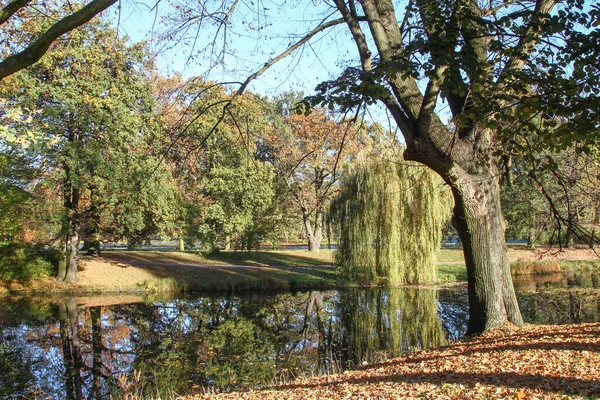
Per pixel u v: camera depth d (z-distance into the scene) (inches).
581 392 215.3
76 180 866.1
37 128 776.3
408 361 334.6
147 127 914.1
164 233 1083.9
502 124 281.7
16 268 1010.1
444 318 701.9
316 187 1250.0
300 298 949.8
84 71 876.6
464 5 268.2
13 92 772.6
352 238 990.4
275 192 1352.1
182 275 1125.7
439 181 922.1
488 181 353.4
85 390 434.0
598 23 234.8
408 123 328.2
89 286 1018.7
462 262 1390.3
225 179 1240.2
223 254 1472.7
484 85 247.6
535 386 229.3
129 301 925.8
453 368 282.2
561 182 364.8
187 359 534.0
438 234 963.3
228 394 322.0
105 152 915.4
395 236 965.8
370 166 959.0
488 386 235.8
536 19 254.1
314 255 1507.1
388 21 313.6
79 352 569.6
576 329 344.2
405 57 261.6
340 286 1042.1
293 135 1270.9
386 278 1002.1
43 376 477.4
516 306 370.9
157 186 966.4
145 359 536.1
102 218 994.7
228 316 792.9
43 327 705.0
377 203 955.3
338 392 269.9
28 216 896.3
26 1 193.0
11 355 554.9
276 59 315.0
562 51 249.0
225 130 936.3
